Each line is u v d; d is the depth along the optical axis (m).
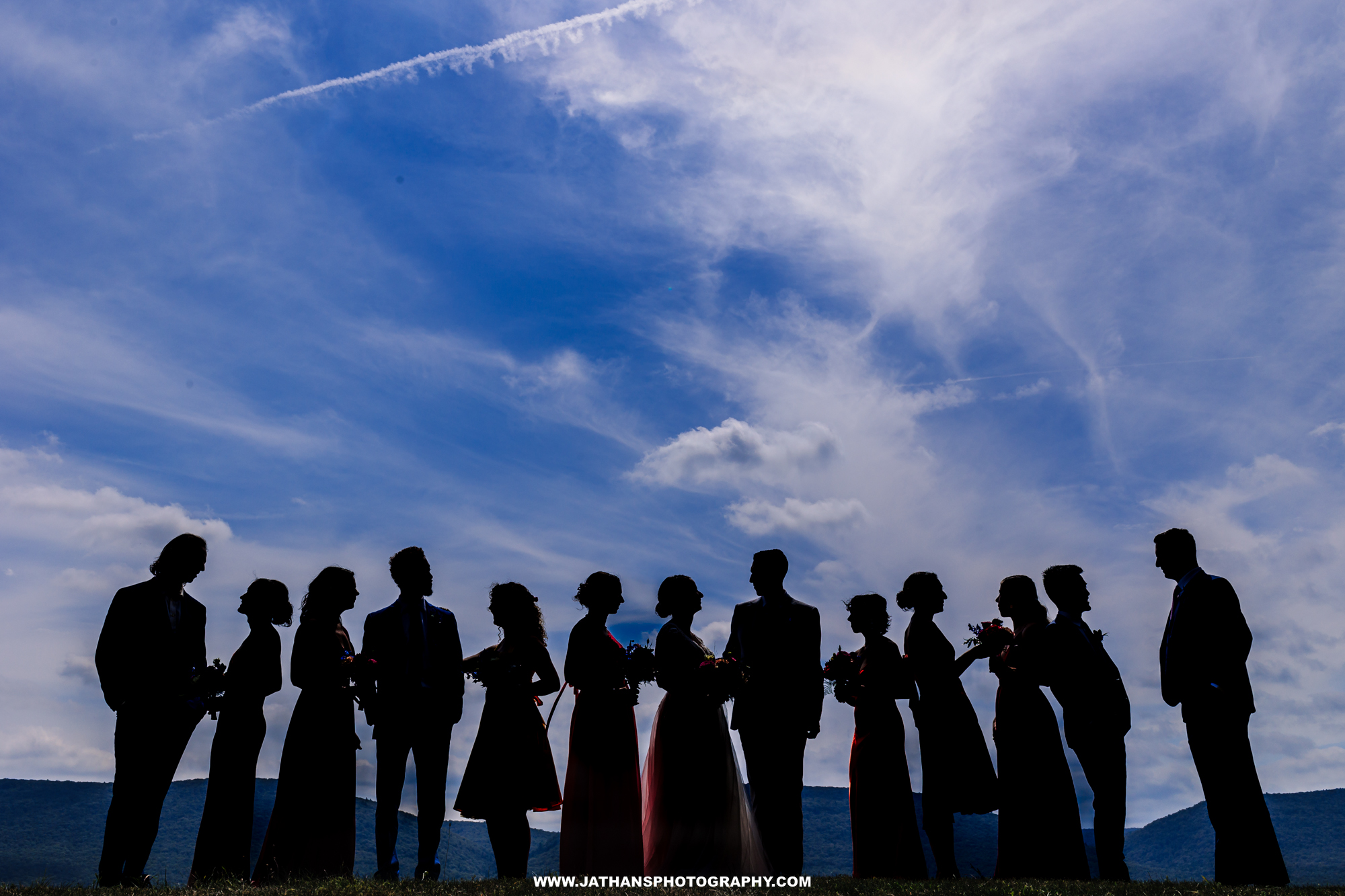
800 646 6.52
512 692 6.27
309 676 6.30
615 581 6.45
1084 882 5.51
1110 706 6.67
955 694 6.94
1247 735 5.89
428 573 6.43
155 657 6.13
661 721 6.34
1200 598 6.15
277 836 6.02
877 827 6.57
